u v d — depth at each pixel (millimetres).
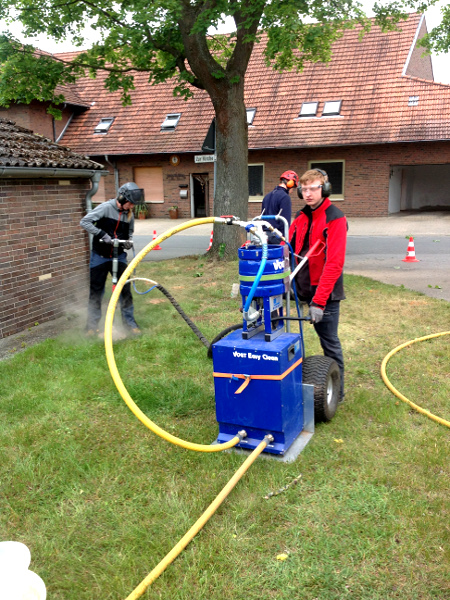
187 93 11141
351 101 21094
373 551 2637
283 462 3436
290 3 8555
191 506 2996
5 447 3689
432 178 25391
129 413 4195
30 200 6957
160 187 23734
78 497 3131
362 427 3895
